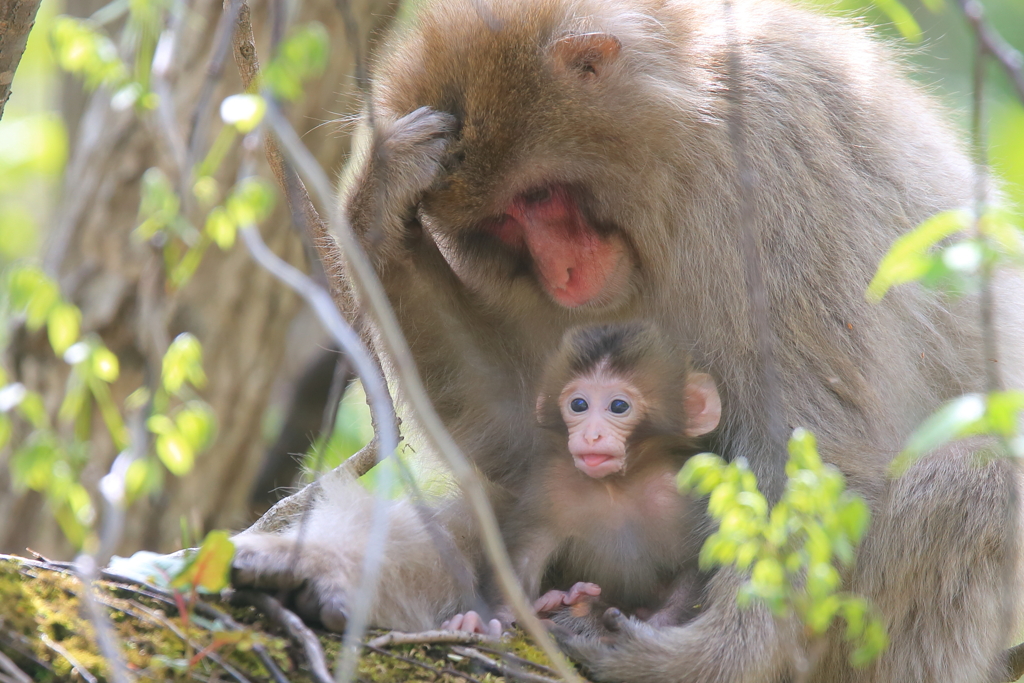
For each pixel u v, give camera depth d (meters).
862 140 9.46
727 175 9.09
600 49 9.18
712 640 8.27
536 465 9.88
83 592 6.64
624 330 9.42
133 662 6.88
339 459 11.90
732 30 9.27
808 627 7.13
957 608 8.63
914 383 9.23
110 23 14.41
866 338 8.86
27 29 8.30
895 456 8.79
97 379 11.68
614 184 9.31
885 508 8.59
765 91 9.25
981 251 5.79
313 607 7.62
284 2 10.32
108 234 13.42
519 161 9.29
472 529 9.30
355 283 9.30
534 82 9.17
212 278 13.57
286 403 14.05
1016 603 9.32
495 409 10.38
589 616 8.84
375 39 12.81
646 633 8.35
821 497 6.30
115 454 13.22
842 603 6.44
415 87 9.67
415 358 10.05
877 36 10.70
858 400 8.79
